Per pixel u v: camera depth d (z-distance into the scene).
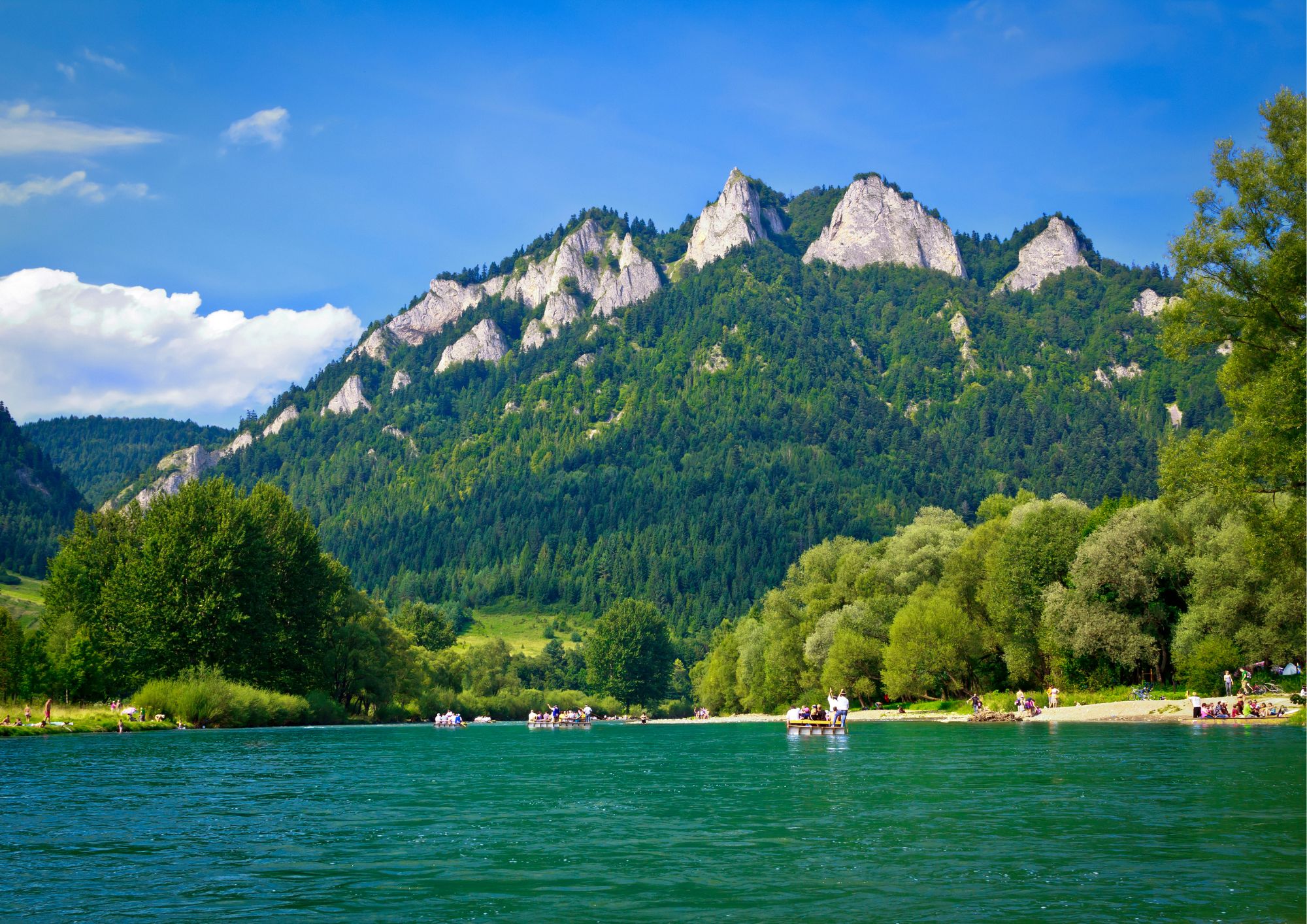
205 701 87.88
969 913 17.75
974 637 101.62
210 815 30.83
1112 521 86.12
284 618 106.19
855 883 20.27
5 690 84.94
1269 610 71.75
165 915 18.11
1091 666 90.81
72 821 29.33
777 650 138.62
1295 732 56.94
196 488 102.19
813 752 56.88
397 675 138.25
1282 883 19.67
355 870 22.00
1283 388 42.50
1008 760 46.06
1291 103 45.75
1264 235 45.72
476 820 29.72
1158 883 19.78
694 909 18.31
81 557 107.44
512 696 199.00
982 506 127.81
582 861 22.95
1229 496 44.75
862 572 130.50
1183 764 41.09
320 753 58.47
